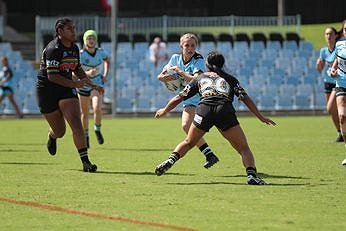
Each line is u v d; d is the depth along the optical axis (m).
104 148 37.66
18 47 83.75
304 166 29.77
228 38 84.75
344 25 31.59
